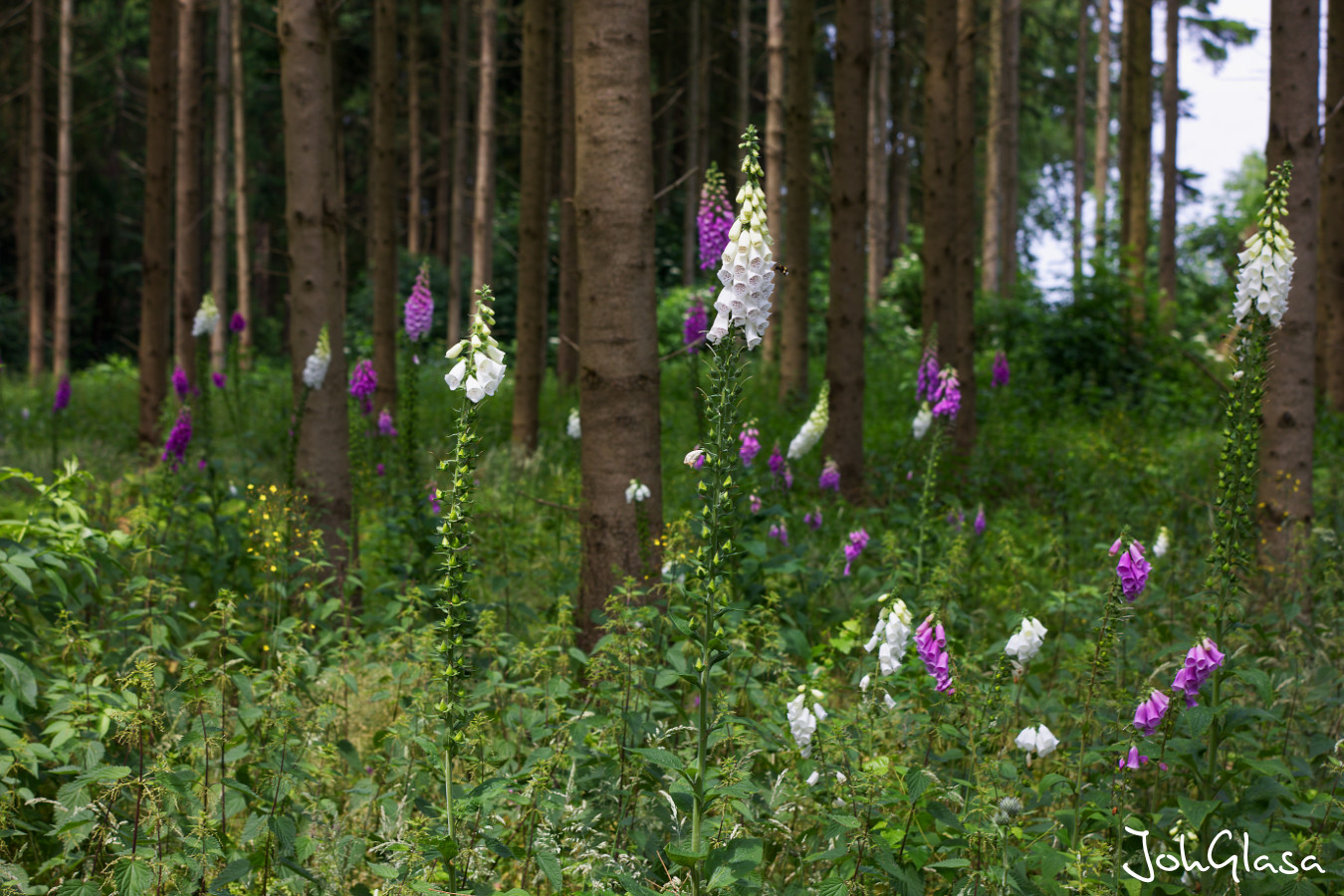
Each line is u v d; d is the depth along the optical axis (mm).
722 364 2930
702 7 28484
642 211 5129
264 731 3557
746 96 23594
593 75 5062
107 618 4609
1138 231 20828
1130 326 16359
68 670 3877
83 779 2818
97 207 30484
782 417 12828
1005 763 3432
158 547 4660
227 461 8766
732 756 3410
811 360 19312
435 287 25797
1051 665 4879
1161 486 8484
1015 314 17469
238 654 4051
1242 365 3844
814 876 3350
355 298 26781
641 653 3912
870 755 3445
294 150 6125
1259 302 3729
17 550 3652
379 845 3041
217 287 20469
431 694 3662
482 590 6031
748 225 2863
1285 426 5977
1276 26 6059
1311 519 5938
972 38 11273
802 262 13727
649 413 5184
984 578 6426
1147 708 3238
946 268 10172
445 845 2777
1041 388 14953
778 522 5875
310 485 6047
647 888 2840
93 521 5609
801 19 13125
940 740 3820
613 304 5090
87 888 2830
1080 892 3006
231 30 21641
